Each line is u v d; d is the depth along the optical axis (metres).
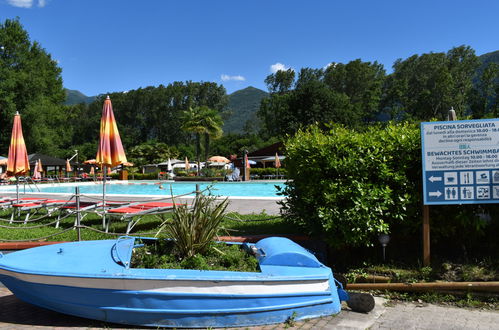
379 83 90.56
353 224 5.53
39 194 18.22
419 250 6.12
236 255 4.79
